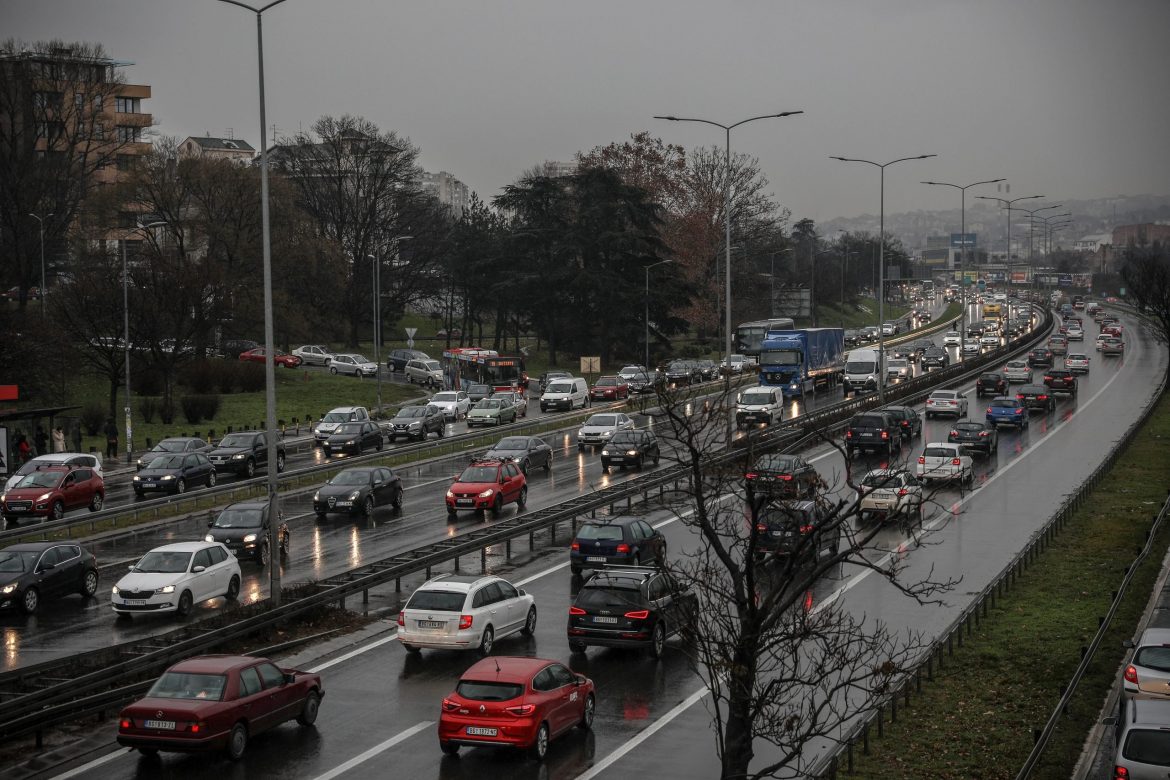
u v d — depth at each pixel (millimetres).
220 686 28688
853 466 77875
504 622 39594
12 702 29203
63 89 136750
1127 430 95562
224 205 135250
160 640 36844
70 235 131125
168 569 44281
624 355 168000
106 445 93000
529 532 55250
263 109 44375
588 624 37844
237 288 129125
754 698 22188
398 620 41406
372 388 134375
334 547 56312
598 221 158125
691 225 172750
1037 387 110500
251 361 127250
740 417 85750
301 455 89312
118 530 60281
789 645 24516
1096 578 48438
